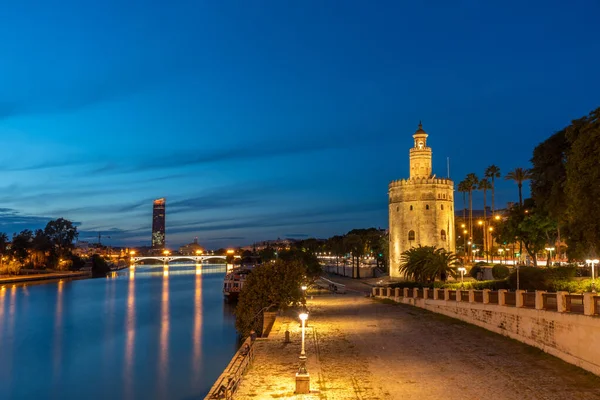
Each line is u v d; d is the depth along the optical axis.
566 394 25.77
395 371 31.72
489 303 44.28
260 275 65.94
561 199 54.47
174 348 66.19
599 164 40.50
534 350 35.00
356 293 97.19
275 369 33.16
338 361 34.97
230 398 26.08
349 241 158.75
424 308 60.84
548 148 59.16
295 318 58.81
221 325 84.56
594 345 28.59
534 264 85.81
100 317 96.62
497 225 120.12
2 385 50.47
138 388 48.88
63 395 47.12
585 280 55.94
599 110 41.94
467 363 33.00
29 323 89.69
